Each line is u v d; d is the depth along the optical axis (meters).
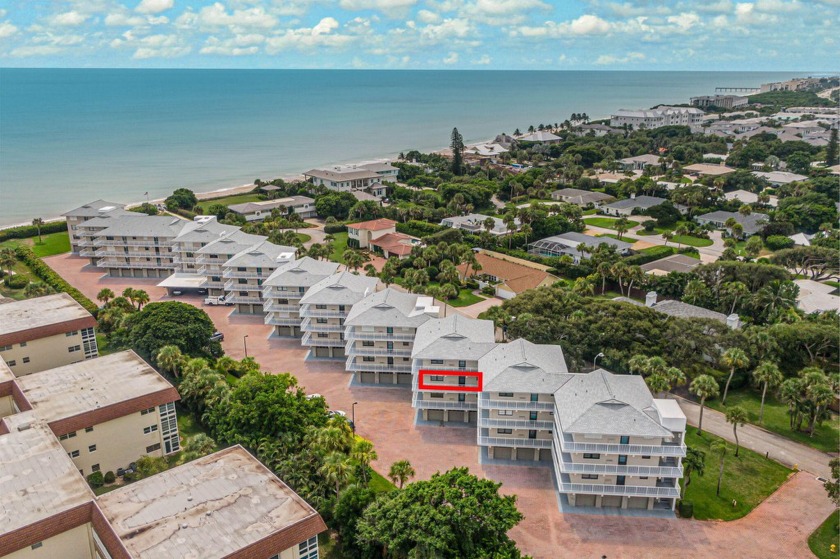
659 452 69.81
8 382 83.25
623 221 183.38
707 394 86.12
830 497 71.88
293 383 88.94
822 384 85.38
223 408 83.06
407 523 57.78
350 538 63.50
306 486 68.56
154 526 55.25
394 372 103.12
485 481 62.41
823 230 183.38
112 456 78.94
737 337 98.31
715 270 133.00
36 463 65.31
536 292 116.31
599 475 72.31
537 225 183.25
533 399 79.75
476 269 146.50
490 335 95.06
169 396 81.94
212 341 111.38
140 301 127.88
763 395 92.00
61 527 56.97
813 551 66.94
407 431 90.00
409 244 171.38
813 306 126.56
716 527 70.75
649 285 139.12
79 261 172.88
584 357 102.19
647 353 96.19
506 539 59.53
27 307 106.94
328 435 71.00
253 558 52.44
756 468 81.31
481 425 81.31
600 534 69.38
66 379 84.88
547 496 75.81
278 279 121.94
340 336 113.44
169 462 82.56
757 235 183.88
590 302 110.31
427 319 102.12
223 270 141.50
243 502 58.53
